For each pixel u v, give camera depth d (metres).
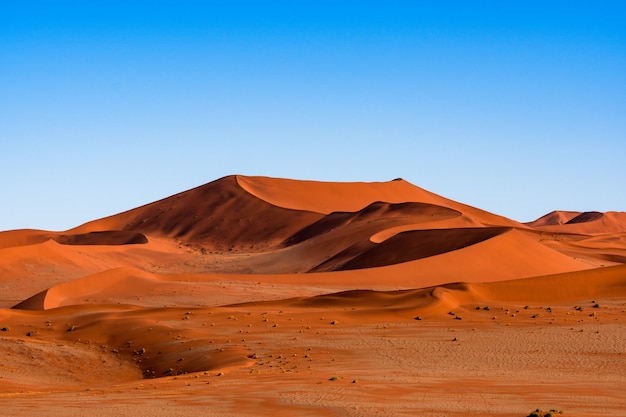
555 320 77.38
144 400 36.81
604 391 40.53
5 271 144.38
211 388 41.25
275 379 45.38
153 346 65.75
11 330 73.25
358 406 33.91
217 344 64.38
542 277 97.94
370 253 157.25
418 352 59.88
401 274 127.75
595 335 67.25
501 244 139.88
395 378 45.97
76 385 53.19
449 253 135.00
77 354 63.41
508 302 91.31
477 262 133.12
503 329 71.81
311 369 51.88
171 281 119.50
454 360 56.09
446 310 83.12
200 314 79.88
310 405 34.28
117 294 108.94
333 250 185.62
